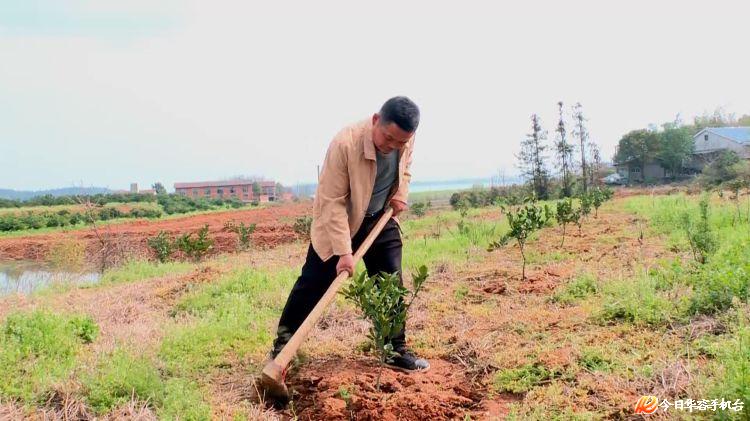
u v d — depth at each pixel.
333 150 4.15
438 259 9.61
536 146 37.22
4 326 5.46
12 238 27.22
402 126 3.85
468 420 3.65
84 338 5.61
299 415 3.93
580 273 7.35
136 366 4.29
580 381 3.99
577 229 12.68
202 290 8.14
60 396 3.99
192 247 13.93
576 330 5.21
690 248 8.35
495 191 37.03
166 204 45.28
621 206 18.16
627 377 3.97
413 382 4.39
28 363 4.65
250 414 3.87
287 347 3.82
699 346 4.24
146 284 9.68
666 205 15.75
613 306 5.45
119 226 31.41
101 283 11.31
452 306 6.57
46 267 19.53
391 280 4.21
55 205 41.38
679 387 3.65
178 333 5.69
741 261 5.79
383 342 4.19
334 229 4.14
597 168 44.59
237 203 52.50
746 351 3.67
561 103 36.97
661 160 49.81
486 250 10.26
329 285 4.46
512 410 3.74
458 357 4.94
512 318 5.75
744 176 31.70
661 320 5.02
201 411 3.79
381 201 4.52
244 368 4.92
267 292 7.68
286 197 90.25
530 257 9.20
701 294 5.11
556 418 3.56
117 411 3.78
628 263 7.82
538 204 24.12
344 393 4.00
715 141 53.62
